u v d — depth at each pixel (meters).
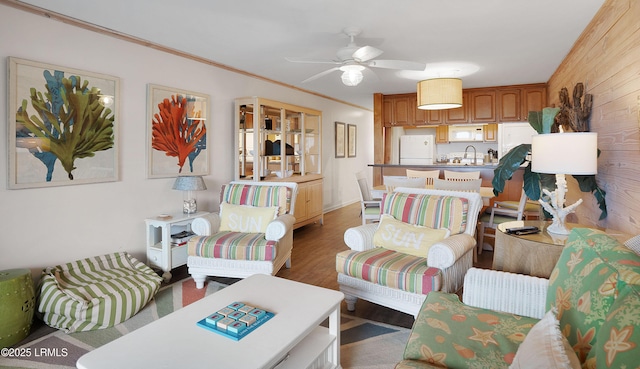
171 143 3.81
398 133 8.01
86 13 2.78
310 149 5.78
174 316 1.73
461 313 1.66
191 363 1.35
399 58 4.04
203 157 4.21
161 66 3.68
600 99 2.79
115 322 2.52
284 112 5.05
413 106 6.33
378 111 6.39
